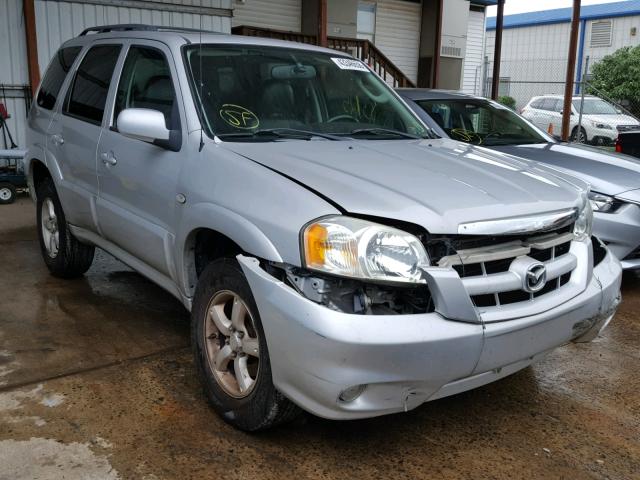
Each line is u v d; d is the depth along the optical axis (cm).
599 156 580
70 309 444
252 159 299
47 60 943
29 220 716
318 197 261
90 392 330
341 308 246
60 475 261
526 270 266
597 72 2405
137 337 401
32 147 508
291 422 305
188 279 331
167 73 360
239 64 369
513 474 275
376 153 325
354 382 239
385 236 246
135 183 363
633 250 501
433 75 1695
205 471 268
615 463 288
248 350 285
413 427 311
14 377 343
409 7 1727
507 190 288
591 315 297
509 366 271
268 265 268
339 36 1552
